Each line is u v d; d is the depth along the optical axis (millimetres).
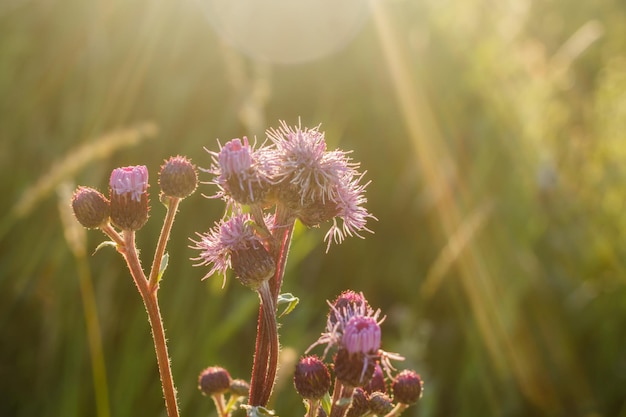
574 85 1040
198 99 696
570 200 813
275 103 777
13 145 664
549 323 727
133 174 353
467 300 703
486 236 721
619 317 764
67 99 695
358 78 801
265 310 339
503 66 854
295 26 774
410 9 896
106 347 586
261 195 336
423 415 568
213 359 563
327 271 715
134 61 688
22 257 606
